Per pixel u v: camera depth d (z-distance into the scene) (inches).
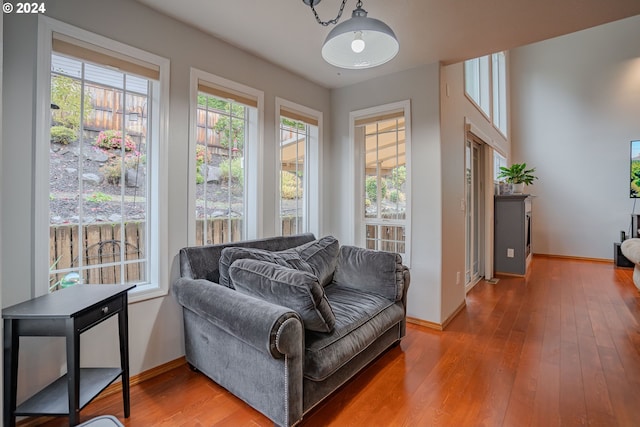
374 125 131.6
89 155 75.2
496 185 204.8
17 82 61.7
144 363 79.8
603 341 100.5
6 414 51.7
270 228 113.5
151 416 66.2
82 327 52.7
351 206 134.8
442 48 101.0
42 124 64.7
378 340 84.7
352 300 87.9
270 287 66.8
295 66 115.6
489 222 183.3
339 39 66.7
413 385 77.2
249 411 68.1
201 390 75.4
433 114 112.2
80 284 67.8
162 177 83.0
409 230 118.1
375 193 132.5
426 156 114.0
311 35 94.0
